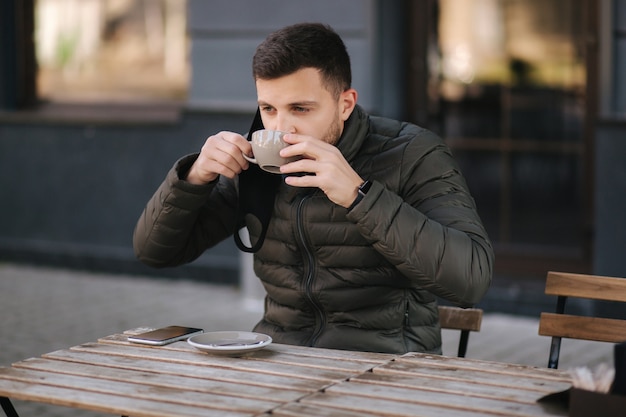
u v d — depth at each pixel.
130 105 8.72
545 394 2.30
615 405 2.04
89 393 2.30
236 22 7.85
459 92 7.55
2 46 8.98
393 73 7.56
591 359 5.88
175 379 2.42
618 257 6.72
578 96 7.20
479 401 2.24
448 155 3.16
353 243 3.08
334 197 2.74
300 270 3.17
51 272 8.57
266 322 3.29
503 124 7.45
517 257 7.47
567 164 7.28
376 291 3.10
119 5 8.74
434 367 2.53
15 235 8.89
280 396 2.28
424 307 3.18
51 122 8.64
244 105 7.89
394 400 2.25
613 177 6.70
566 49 7.20
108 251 8.51
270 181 3.17
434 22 7.55
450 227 2.93
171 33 8.54
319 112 2.90
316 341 3.12
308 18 7.58
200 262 8.09
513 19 7.36
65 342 6.22
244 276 7.32
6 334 6.40
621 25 6.71
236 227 3.18
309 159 2.76
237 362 2.58
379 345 3.09
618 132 6.66
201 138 8.04
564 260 7.31
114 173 8.45
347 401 2.24
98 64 8.83
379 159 3.14
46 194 8.73
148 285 8.06
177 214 3.16
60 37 8.98
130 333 2.88
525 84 7.36
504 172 7.48
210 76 8.00
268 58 2.85
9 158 8.85
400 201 2.78
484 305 7.11
